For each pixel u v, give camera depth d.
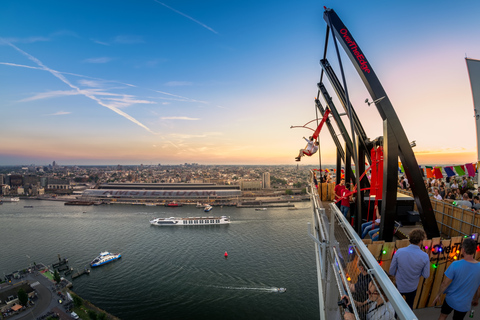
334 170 15.31
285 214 112.12
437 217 8.92
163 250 68.69
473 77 8.93
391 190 6.03
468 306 3.74
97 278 54.84
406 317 1.49
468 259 3.74
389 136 5.93
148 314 41.69
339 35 6.02
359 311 3.62
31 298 49.66
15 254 70.06
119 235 83.00
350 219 9.18
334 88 7.64
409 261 3.91
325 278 4.29
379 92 5.92
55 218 111.12
